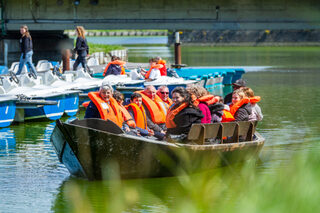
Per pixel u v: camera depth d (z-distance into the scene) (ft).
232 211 21.18
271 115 78.48
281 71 168.25
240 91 50.67
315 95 104.47
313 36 406.41
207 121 45.29
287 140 55.26
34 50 238.48
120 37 562.25
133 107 50.57
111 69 93.04
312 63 208.13
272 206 18.83
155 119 53.21
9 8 222.89
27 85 76.95
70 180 43.62
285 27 217.36
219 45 426.51
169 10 221.05
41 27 221.46
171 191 39.78
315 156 20.80
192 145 42.65
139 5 221.46
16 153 54.39
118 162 41.60
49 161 50.80
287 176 19.81
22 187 41.83
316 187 18.81
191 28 218.59
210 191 33.06
